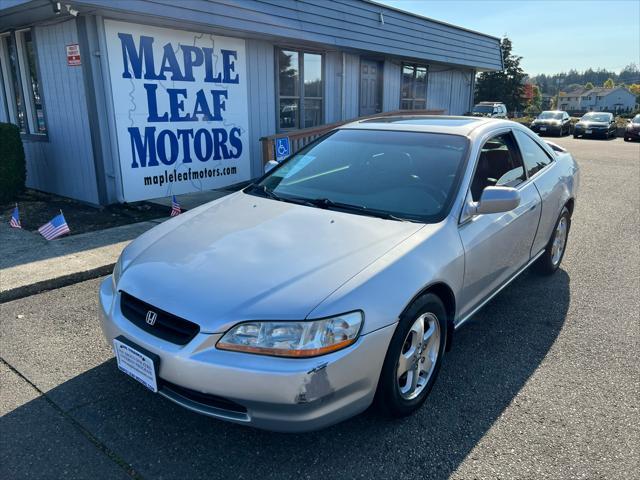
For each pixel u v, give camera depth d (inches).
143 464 94.6
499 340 144.8
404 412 106.4
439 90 593.9
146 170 297.1
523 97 2183.8
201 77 315.9
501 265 140.3
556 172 181.9
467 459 97.3
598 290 183.3
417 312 102.2
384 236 109.7
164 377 91.4
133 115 285.1
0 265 187.5
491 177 139.9
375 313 92.9
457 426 106.8
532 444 101.6
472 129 144.1
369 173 137.3
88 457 96.0
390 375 98.4
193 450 98.4
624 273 201.9
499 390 120.1
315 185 139.3
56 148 305.1
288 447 99.7
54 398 113.7
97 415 108.2
